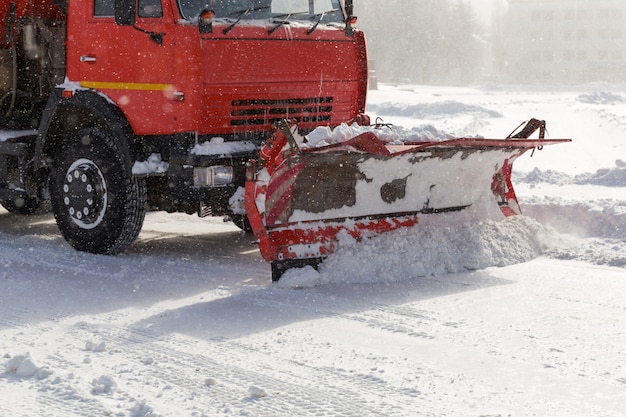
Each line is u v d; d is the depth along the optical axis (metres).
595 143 17.36
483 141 6.75
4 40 8.68
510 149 7.25
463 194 7.33
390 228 6.93
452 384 4.28
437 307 5.77
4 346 5.04
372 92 42.41
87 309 5.89
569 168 13.41
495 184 7.72
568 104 35.25
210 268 7.15
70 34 7.61
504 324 5.34
